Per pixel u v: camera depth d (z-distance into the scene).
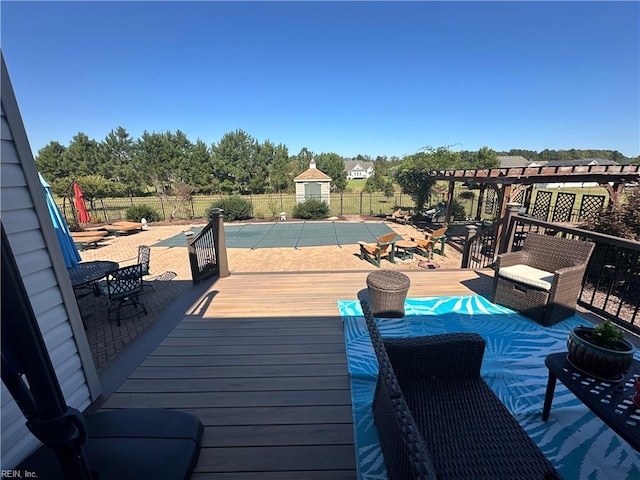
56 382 0.75
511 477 1.09
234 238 11.05
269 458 1.52
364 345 2.54
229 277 4.46
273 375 2.18
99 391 1.99
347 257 8.16
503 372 2.11
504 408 1.42
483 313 3.05
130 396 1.99
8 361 0.68
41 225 1.61
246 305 3.42
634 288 4.58
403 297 2.96
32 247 1.57
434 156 13.91
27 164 1.53
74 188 10.73
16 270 0.65
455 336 1.59
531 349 2.40
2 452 1.38
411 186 14.60
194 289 3.98
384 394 1.27
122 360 2.39
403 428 0.83
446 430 1.29
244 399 1.95
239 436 1.66
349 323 2.94
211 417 1.80
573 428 1.64
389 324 2.89
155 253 8.76
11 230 1.46
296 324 2.95
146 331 2.85
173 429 1.60
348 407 1.86
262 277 4.43
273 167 31.39
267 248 9.38
